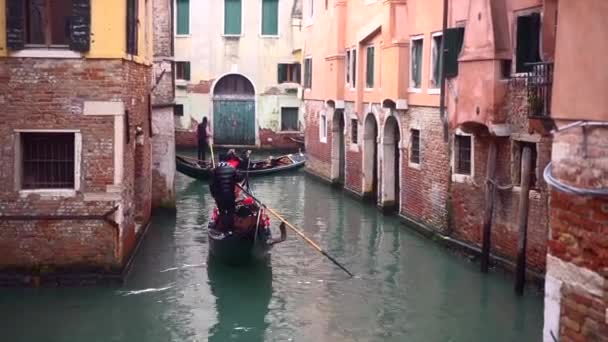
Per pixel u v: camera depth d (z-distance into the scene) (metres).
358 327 9.12
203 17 28.73
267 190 20.48
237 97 29.33
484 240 11.29
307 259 12.44
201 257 12.37
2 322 8.88
